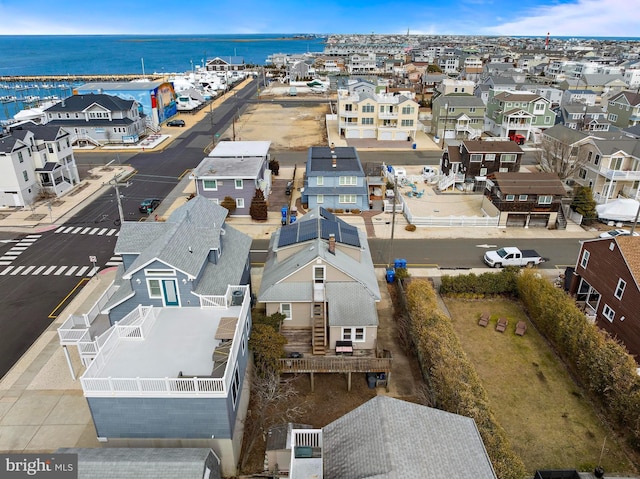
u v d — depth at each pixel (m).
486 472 15.70
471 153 58.94
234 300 25.88
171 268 24.59
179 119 106.19
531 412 24.98
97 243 44.62
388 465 14.57
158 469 16.73
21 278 38.06
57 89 159.88
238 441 21.88
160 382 19.02
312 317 28.44
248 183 50.50
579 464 21.86
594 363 25.12
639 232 46.69
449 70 192.75
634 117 84.00
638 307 27.80
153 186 61.09
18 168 51.94
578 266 34.38
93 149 80.25
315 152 60.41
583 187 51.28
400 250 43.88
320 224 33.50
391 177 63.84
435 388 23.52
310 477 17.83
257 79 181.88
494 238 46.50
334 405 25.22
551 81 145.38
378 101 87.50
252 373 25.83
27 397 25.30
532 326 32.53
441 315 28.05
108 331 24.05
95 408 19.42
